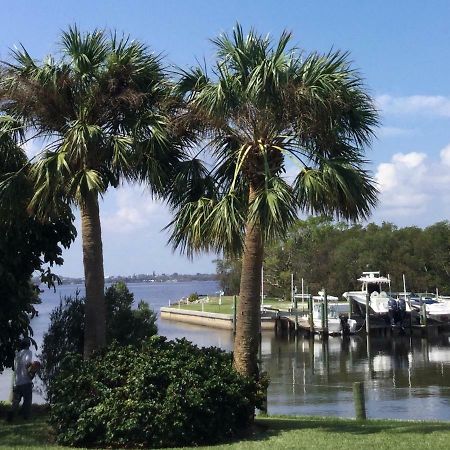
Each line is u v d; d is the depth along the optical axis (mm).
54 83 10961
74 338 13258
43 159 10797
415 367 29656
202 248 10094
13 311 12719
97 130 10758
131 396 8930
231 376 9664
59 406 9219
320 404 19094
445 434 9438
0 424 10898
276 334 50000
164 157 11461
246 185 10797
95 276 11430
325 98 9656
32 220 12578
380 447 8289
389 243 71250
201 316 62250
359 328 48000
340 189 9836
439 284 70750
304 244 74000
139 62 11539
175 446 8805
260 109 9945
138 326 14859
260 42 10078
